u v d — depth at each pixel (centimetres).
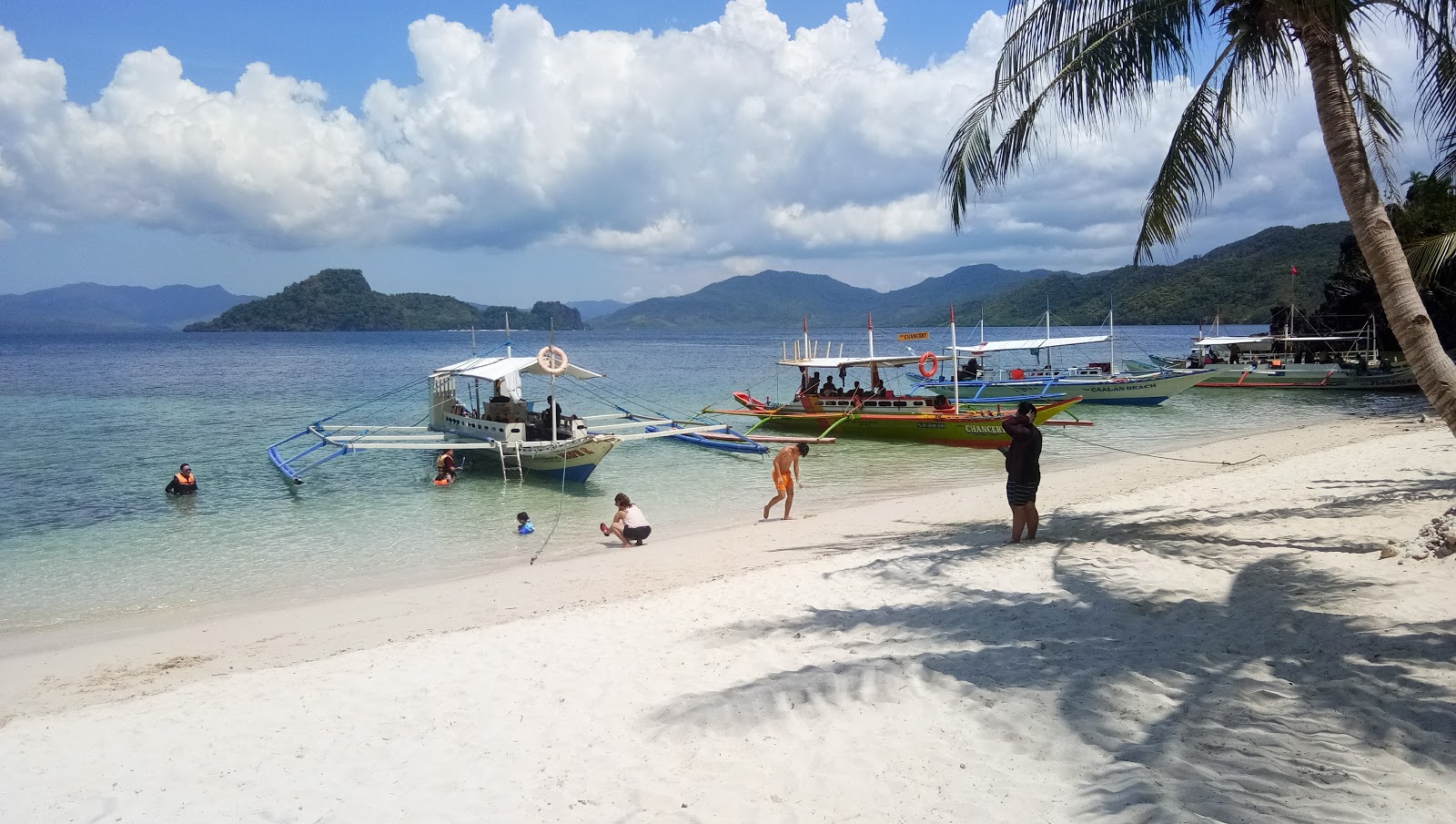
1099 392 3400
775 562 1077
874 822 382
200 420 3159
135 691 718
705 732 505
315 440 2547
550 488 1833
